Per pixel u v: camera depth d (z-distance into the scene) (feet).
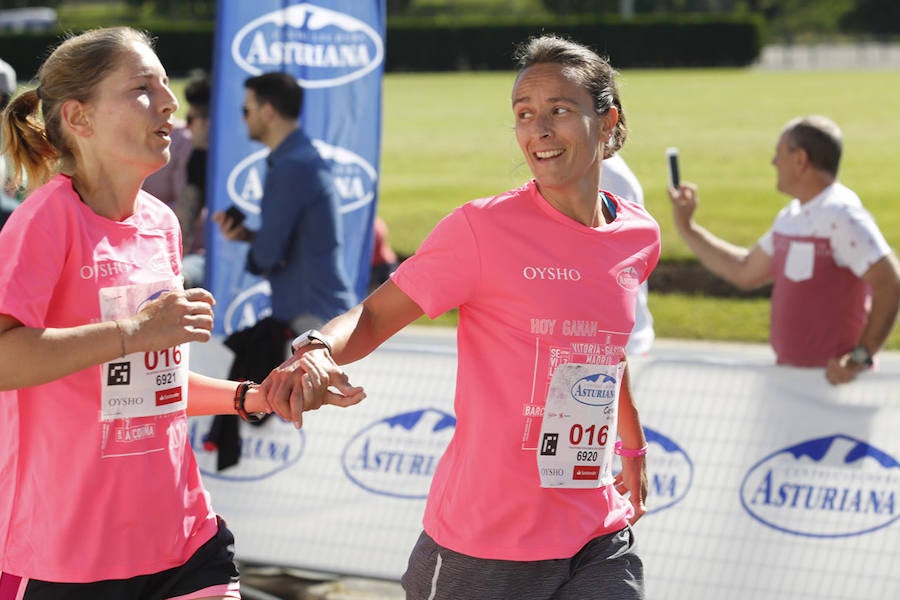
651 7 303.89
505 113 116.06
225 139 20.99
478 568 10.80
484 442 10.77
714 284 40.93
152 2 325.01
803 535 17.43
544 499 10.81
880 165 74.54
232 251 21.26
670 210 59.00
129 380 10.47
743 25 193.98
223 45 20.71
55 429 10.32
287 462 19.53
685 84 152.56
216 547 11.37
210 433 19.70
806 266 19.10
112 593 10.57
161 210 11.24
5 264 9.87
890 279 17.98
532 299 10.66
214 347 20.59
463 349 11.03
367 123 22.16
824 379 17.60
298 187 20.31
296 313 20.61
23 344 9.69
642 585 11.41
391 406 19.16
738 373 17.90
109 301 10.41
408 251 49.44
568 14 307.17
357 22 21.76
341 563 18.98
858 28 285.23
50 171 11.25
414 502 18.84
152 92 10.53
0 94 25.34
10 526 10.54
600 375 10.93
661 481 17.98
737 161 79.66
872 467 17.33
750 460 17.75
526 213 10.84
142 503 10.60
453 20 205.26
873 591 17.06
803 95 131.23
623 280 11.08
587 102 10.84
